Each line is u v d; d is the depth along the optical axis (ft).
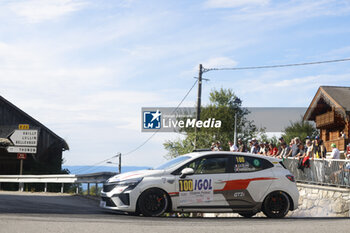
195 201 32.76
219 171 33.76
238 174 33.99
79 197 62.03
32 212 32.71
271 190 34.32
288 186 34.81
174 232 21.77
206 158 33.96
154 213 31.89
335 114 115.75
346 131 110.52
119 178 32.96
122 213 34.71
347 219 33.01
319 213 51.24
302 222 28.91
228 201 33.42
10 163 110.93
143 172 33.01
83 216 29.86
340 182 49.32
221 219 31.24
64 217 28.43
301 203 55.11
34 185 91.35
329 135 124.36
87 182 65.36
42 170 113.09
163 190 32.30
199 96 101.35
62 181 70.64
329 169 51.29
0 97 106.22
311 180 54.65
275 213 34.40
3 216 27.61
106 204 33.19
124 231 21.66
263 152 67.05
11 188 92.94
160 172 32.71
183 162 33.50
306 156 55.31
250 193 33.86
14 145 96.58
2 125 108.27
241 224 26.81
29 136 96.89
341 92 117.91
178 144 117.29
